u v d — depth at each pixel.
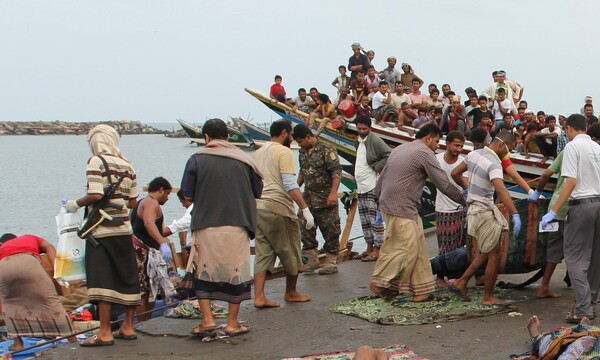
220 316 7.64
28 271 8.07
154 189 8.46
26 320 8.14
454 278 8.53
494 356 6.11
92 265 6.65
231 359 6.25
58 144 118.38
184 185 6.72
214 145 6.79
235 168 6.71
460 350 6.28
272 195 7.89
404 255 7.66
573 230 7.00
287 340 6.75
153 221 8.25
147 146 96.50
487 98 14.83
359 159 10.55
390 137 13.95
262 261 8.00
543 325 6.96
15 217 24.48
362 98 14.55
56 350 6.65
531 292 8.32
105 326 6.75
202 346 6.65
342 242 11.21
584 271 6.98
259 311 7.83
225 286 6.79
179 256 10.48
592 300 7.29
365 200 10.58
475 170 7.54
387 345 6.49
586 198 6.92
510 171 7.73
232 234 6.68
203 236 6.69
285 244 7.99
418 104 14.55
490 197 7.52
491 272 7.56
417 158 7.63
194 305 7.73
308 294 8.60
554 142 13.41
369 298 8.05
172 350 6.55
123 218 6.75
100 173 6.61
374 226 10.59
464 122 14.24
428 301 7.77
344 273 9.77
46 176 43.88
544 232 7.86
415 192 7.70
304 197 9.63
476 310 7.40
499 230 7.45
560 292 8.28
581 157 6.89
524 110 15.68
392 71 15.69
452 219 8.83
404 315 7.29
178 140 128.88
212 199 6.68
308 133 9.35
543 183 7.53
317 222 9.63
